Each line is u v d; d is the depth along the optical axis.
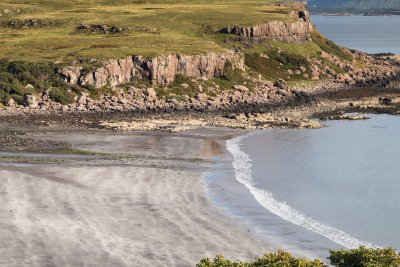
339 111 129.00
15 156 80.25
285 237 52.84
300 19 194.50
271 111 126.62
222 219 57.03
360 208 62.50
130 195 63.19
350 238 53.09
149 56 135.38
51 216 55.03
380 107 133.50
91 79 127.38
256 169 78.31
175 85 136.62
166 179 70.50
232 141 96.81
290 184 71.38
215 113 122.12
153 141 94.75
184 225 54.53
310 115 124.25
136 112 120.12
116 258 45.78
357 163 83.31
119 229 52.53
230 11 199.62
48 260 45.00
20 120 108.94
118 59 131.38
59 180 67.69
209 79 144.38
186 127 106.62
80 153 83.62
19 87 121.69
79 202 59.75
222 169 77.31
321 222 57.47
